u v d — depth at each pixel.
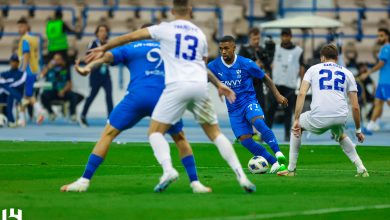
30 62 60.06
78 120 67.06
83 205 23.55
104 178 30.38
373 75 71.25
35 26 76.81
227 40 33.09
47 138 50.91
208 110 25.12
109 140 26.12
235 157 25.38
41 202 24.09
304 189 27.31
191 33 24.89
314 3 75.69
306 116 31.05
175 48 24.75
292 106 48.59
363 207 23.77
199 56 24.98
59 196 25.31
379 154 41.72
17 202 24.09
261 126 32.66
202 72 24.98
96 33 54.19
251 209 22.94
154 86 25.58
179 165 35.72
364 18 75.94
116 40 24.97
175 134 26.05
